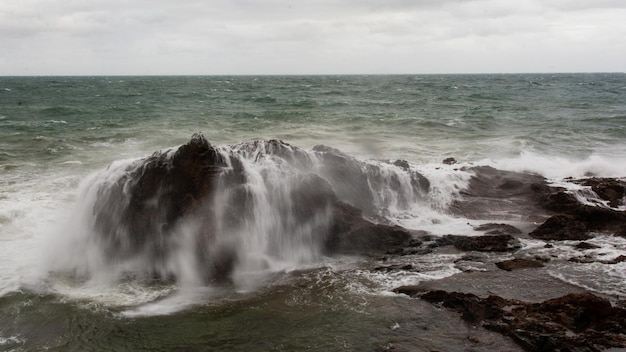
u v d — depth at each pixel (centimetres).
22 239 1183
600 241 1122
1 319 813
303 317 800
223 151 1166
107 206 1111
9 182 1761
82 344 739
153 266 1035
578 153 2330
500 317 748
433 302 823
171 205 1079
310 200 1148
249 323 788
